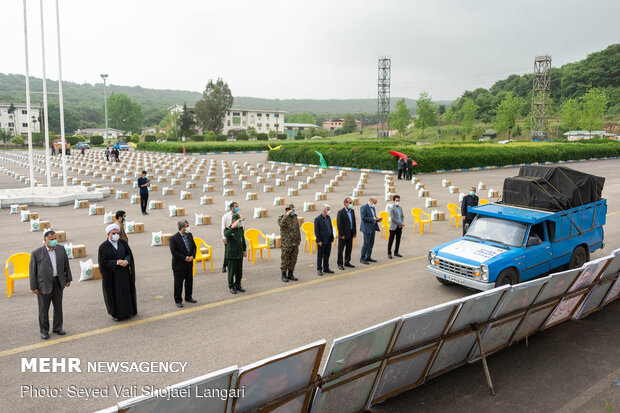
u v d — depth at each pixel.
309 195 26.53
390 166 37.97
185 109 116.50
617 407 6.09
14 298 10.07
